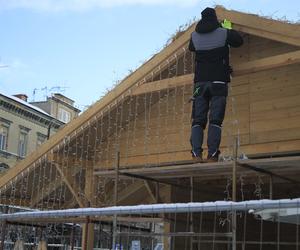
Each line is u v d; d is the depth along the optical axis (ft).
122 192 36.60
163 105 32.71
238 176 28.86
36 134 146.72
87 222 29.84
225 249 35.29
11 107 136.67
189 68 30.04
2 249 28.73
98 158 34.86
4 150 133.69
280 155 27.81
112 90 30.94
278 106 27.99
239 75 27.50
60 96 167.73
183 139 31.35
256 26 26.08
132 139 33.63
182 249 33.06
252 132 28.53
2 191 36.01
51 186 37.11
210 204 19.44
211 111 25.44
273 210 20.16
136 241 33.14
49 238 41.42
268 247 40.81
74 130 32.50
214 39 26.04
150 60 29.63
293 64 26.55
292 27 24.88
